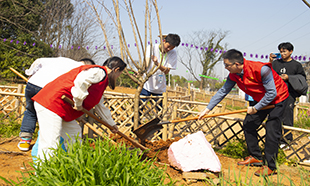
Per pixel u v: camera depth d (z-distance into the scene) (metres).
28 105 3.38
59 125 2.49
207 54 36.09
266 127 3.39
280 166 3.64
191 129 4.84
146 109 4.58
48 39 17.59
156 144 4.27
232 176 3.17
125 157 2.14
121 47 3.78
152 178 2.18
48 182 1.88
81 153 1.99
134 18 3.62
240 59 3.14
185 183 2.94
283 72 4.48
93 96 2.71
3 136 4.14
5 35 18.08
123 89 22.67
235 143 4.20
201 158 3.12
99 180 1.93
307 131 3.73
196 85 62.50
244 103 17.44
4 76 15.95
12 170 2.82
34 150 2.93
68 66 2.89
